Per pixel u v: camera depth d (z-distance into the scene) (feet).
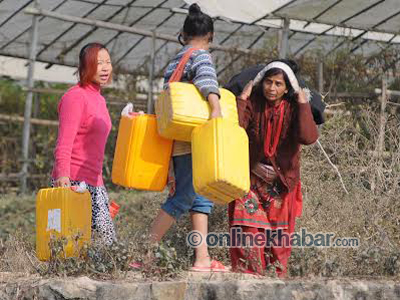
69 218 50.70
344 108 91.09
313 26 124.88
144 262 49.83
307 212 62.49
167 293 47.37
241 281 48.08
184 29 53.21
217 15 116.26
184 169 51.57
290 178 53.01
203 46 52.95
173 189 52.29
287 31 112.88
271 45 127.75
